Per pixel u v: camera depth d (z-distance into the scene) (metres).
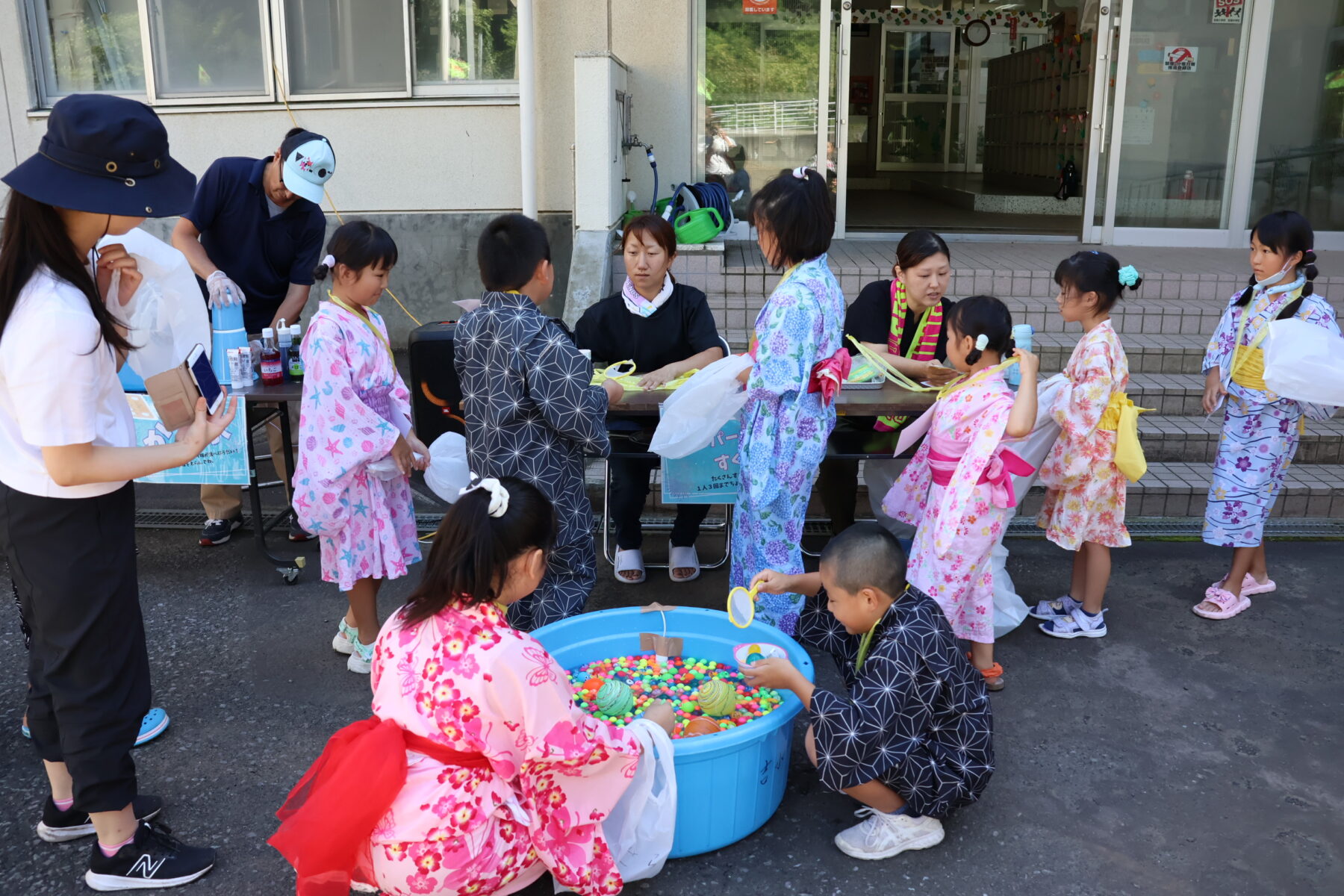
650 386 3.69
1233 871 2.44
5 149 6.87
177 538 4.58
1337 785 2.79
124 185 2.07
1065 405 3.47
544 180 6.67
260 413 4.46
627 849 2.34
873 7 13.59
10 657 3.49
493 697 2.03
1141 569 4.25
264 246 4.39
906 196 12.45
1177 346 5.62
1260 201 8.09
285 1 6.55
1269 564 4.28
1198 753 2.95
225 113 6.68
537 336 2.87
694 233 6.15
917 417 3.92
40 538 2.19
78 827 2.56
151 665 3.45
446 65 6.68
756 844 2.56
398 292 6.89
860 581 2.46
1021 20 12.44
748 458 3.12
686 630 3.18
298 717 3.14
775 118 7.59
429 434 4.07
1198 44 7.73
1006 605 3.51
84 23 6.77
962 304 3.12
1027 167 11.88
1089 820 2.64
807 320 3.00
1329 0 7.71
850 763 2.38
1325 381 3.39
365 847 2.10
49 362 2.02
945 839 2.57
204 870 2.42
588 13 6.43
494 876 2.14
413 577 4.23
